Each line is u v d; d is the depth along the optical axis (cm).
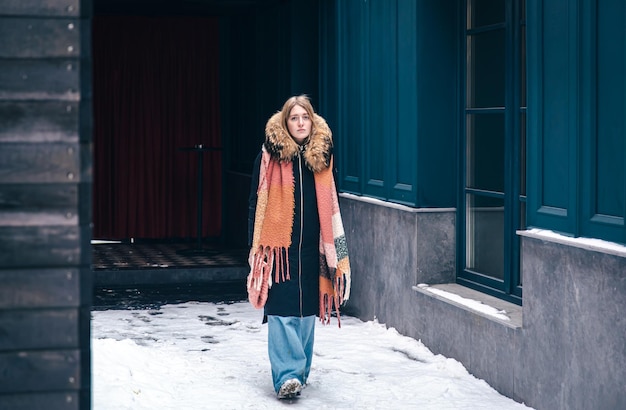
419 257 719
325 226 576
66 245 241
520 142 632
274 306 566
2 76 238
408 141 741
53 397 241
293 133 579
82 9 242
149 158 1354
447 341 661
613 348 458
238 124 1316
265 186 574
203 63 1352
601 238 478
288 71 1046
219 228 1379
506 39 648
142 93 1345
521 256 628
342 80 903
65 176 241
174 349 708
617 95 466
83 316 242
